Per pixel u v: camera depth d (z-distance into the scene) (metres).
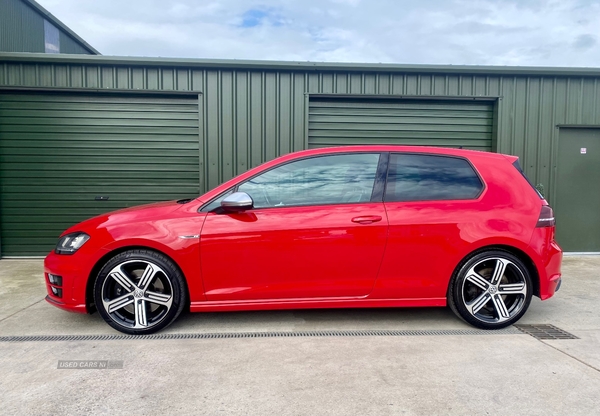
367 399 2.20
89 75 5.88
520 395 2.24
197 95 6.06
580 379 2.42
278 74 6.09
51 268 3.14
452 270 3.20
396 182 3.25
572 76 6.33
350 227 3.11
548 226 3.28
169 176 6.20
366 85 6.19
